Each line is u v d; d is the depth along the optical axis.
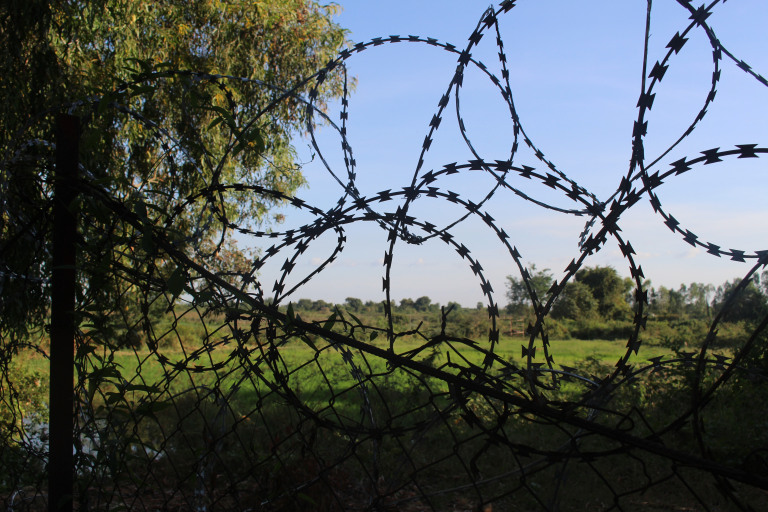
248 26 10.95
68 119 1.74
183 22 10.95
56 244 1.72
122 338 1.77
